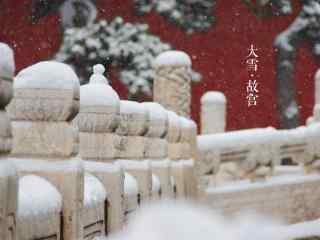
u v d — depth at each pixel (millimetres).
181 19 41094
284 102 42594
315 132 24938
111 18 40625
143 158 13562
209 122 30125
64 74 8367
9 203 6035
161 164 16125
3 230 5934
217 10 41969
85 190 9844
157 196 15664
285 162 40375
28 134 8328
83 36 38938
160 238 13602
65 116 8312
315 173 25078
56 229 7957
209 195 22125
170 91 22766
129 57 39438
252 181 23578
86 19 39938
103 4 40594
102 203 10500
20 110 8328
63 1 39969
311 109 43375
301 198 24484
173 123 19469
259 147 23578
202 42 41656
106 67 39438
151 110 16016
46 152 8312
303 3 43000
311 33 43156
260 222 22750
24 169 8242
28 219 7055
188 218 15742
